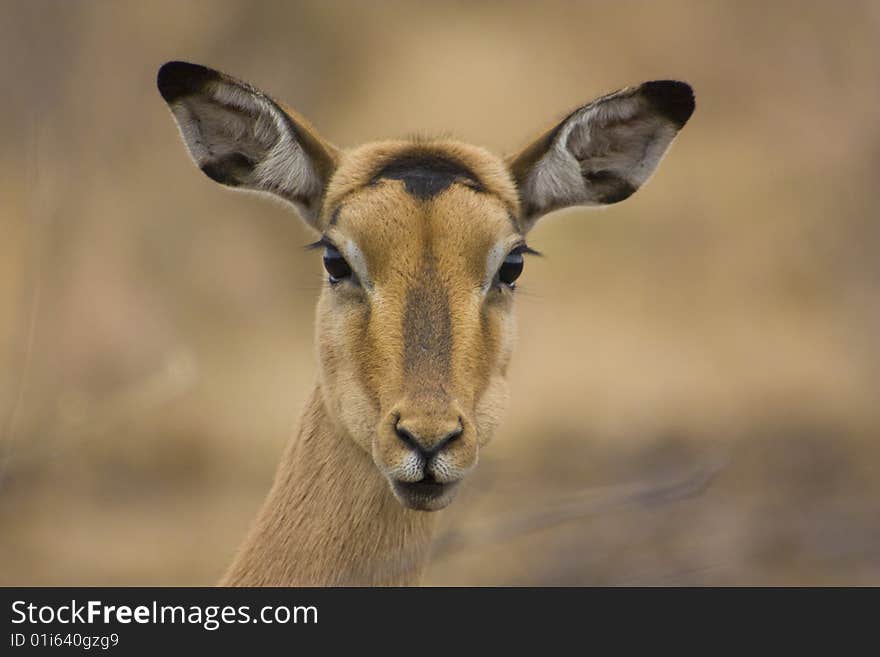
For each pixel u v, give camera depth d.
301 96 43.81
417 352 11.56
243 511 27.88
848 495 26.72
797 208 40.22
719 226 41.72
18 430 20.33
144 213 34.41
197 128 13.09
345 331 11.97
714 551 20.16
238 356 33.91
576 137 13.30
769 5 43.69
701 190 42.81
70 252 30.16
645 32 48.31
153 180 35.00
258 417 31.69
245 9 42.09
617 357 37.00
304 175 12.82
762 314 38.59
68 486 27.88
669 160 44.06
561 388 35.12
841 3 37.72
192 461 29.58
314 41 44.28
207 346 33.66
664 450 30.34
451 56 47.66
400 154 12.64
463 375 11.62
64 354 29.28
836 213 38.00
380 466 11.30
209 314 34.72
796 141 40.75
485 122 46.38
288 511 12.34
